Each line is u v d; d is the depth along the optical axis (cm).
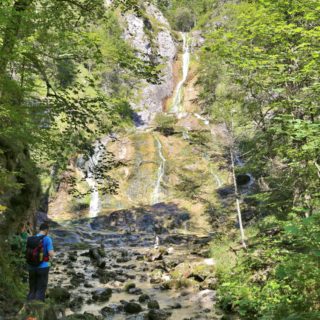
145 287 1213
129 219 3234
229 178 3178
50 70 975
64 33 765
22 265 950
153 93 5866
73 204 3550
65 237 2580
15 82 767
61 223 3091
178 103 5966
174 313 916
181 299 1052
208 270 1223
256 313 785
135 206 3634
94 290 1127
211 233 2673
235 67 867
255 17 784
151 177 3906
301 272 530
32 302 612
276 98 927
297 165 814
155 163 4044
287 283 717
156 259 1745
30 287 649
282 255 807
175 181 3775
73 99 954
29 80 854
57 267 1534
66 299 1005
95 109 995
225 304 915
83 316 767
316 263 496
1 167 955
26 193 1150
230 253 1327
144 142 4359
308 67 672
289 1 722
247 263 884
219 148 1933
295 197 951
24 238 983
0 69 728
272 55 720
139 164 4031
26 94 895
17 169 1133
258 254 903
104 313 897
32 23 735
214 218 2245
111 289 1156
